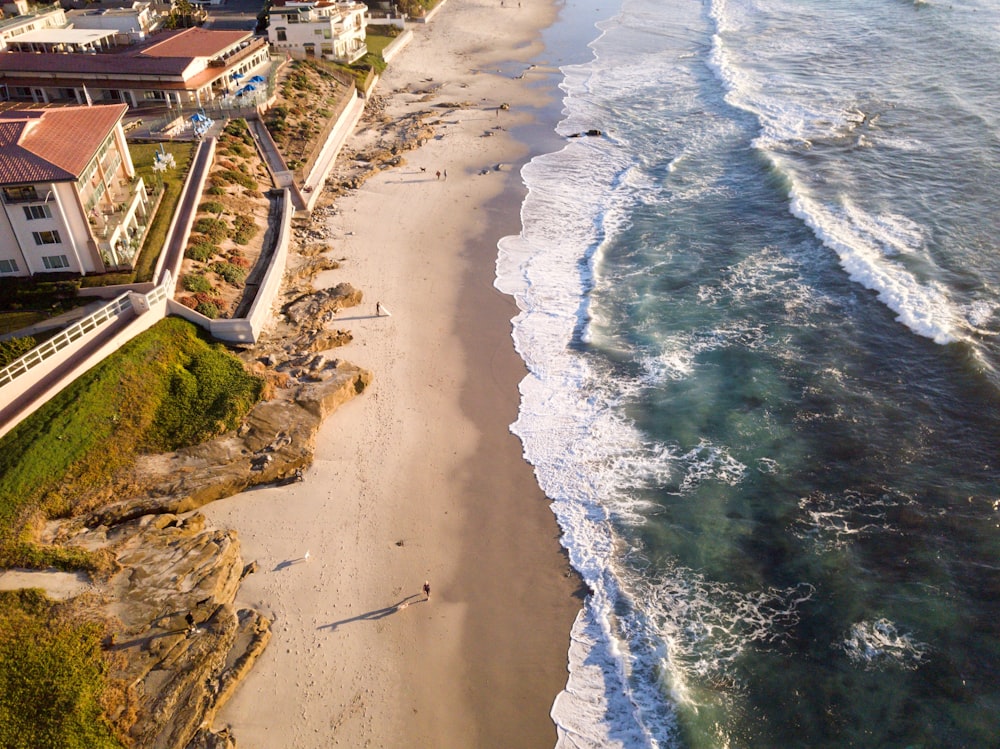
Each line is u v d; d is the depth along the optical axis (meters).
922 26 87.38
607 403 37.59
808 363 38.56
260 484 33.12
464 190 59.50
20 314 37.22
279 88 69.12
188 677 24.66
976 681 24.47
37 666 23.91
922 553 28.70
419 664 26.38
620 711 24.89
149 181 48.59
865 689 24.62
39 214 37.53
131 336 36.59
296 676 25.84
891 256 45.59
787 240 49.19
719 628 27.02
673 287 45.75
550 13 114.25
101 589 26.98
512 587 29.12
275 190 54.84
